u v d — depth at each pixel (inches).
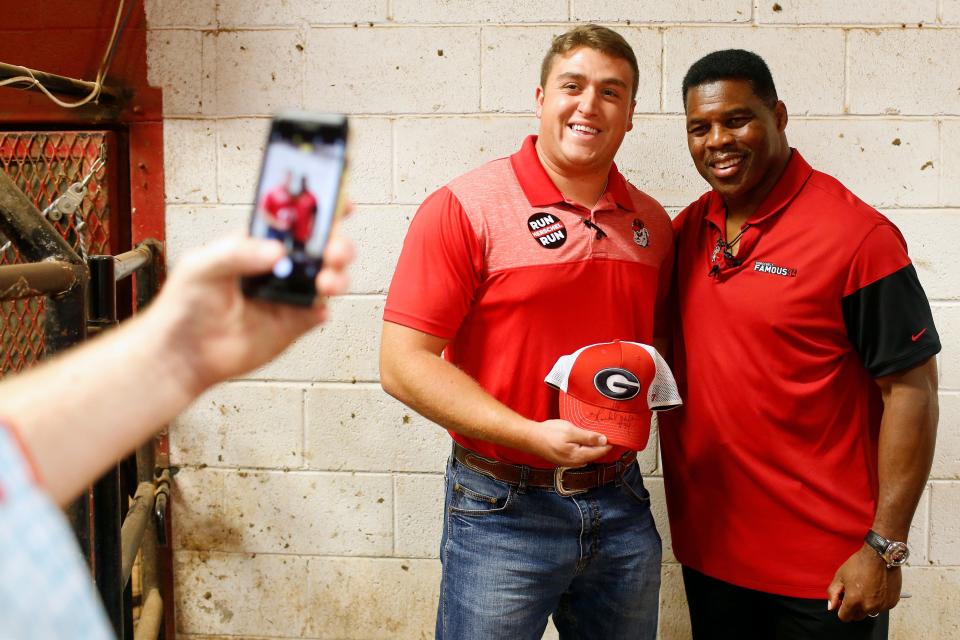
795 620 63.2
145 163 86.0
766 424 61.6
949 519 84.4
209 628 89.5
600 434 57.7
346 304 86.0
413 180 84.9
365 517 87.9
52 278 50.6
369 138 84.6
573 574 64.4
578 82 60.7
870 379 62.5
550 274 60.7
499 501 62.7
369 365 86.5
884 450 60.1
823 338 60.8
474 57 83.4
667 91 83.0
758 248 61.7
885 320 58.8
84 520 55.9
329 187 24.1
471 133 84.1
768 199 61.9
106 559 60.4
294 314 24.8
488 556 62.8
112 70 85.3
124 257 74.9
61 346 53.4
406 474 87.3
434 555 87.8
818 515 61.2
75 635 17.3
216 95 85.0
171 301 23.8
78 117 85.7
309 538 88.4
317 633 89.4
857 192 82.9
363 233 85.5
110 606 60.7
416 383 59.5
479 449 63.7
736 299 62.0
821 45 81.7
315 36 83.8
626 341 62.3
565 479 62.7
